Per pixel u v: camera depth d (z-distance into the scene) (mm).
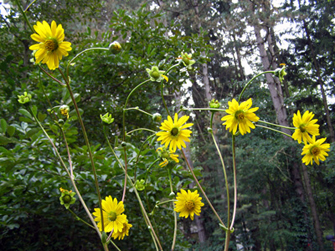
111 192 1195
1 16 2219
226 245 503
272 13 6406
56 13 2396
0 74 1637
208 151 7332
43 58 450
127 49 1934
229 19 6484
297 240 6445
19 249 1249
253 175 6738
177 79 1908
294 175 6777
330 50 7980
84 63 1742
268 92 7469
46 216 1189
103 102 1940
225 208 6812
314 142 518
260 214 6500
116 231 504
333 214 7980
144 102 2098
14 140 870
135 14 2139
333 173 6082
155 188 1073
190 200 543
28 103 718
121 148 660
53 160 1012
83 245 1445
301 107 8680
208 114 7320
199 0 7500
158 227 1550
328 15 7938
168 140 549
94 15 2678
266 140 6574
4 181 980
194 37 2080
